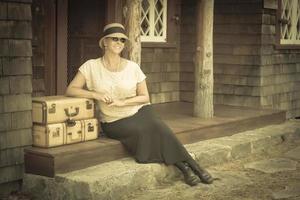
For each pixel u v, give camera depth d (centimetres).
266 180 572
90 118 542
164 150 531
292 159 674
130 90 539
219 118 736
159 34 885
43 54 667
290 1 958
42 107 502
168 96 910
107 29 531
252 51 867
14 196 500
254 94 872
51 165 481
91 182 460
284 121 855
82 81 538
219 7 894
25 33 503
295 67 982
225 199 501
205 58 720
